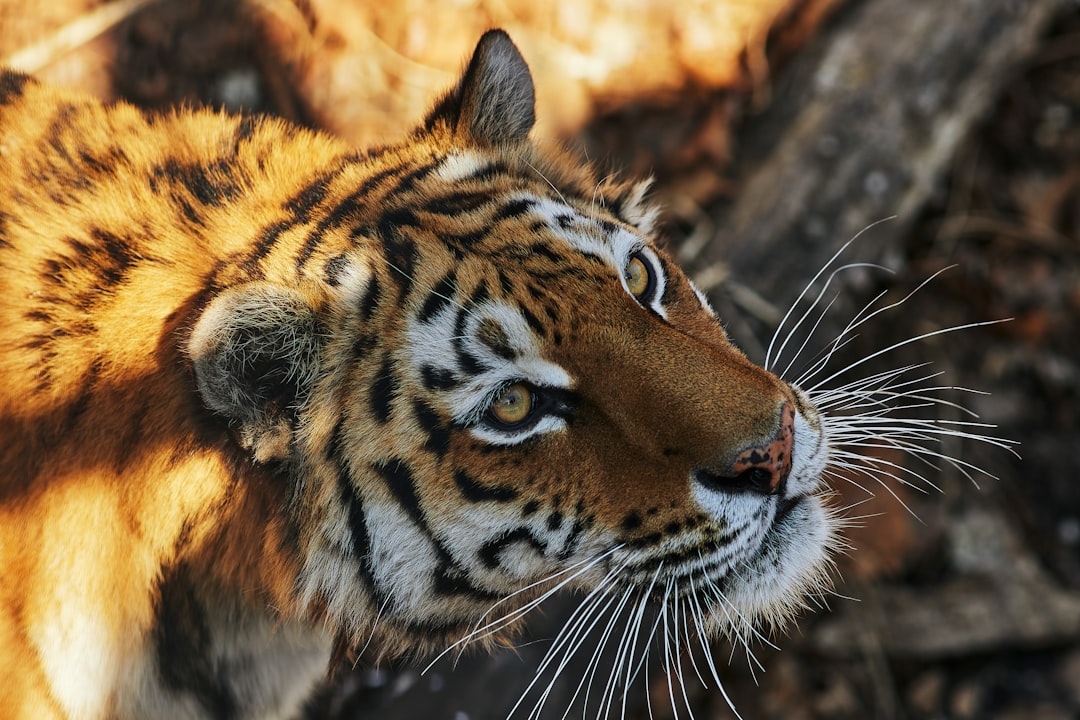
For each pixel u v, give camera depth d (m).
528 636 6.25
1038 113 7.95
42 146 5.95
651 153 6.65
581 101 6.68
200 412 5.87
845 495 6.53
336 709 6.26
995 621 6.54
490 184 5.97
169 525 5.89
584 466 5.91
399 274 5.89
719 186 6.55
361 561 5.92
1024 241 7.53
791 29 7.09
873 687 6.51
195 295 5.88
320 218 5.92
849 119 6.62
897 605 6.54
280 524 5.91
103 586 5.91
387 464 5.90
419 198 5.93
